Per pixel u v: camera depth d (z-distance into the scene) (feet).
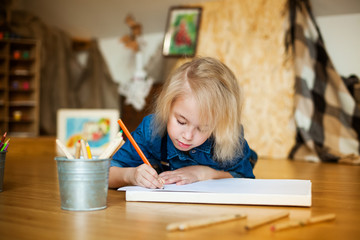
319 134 11.05
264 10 12.77
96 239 2.28
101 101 16.24
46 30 16.24
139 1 14.78
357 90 11.50
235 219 2.74
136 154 4.37
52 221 2.72
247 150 4.62
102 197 3.13
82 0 15.21
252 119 12.42
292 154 11.35
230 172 4.42
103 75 16.40
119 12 15.47
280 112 12.14
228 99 3.69
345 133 10.83
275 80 12.34
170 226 2.44
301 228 2.55
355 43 12.19
